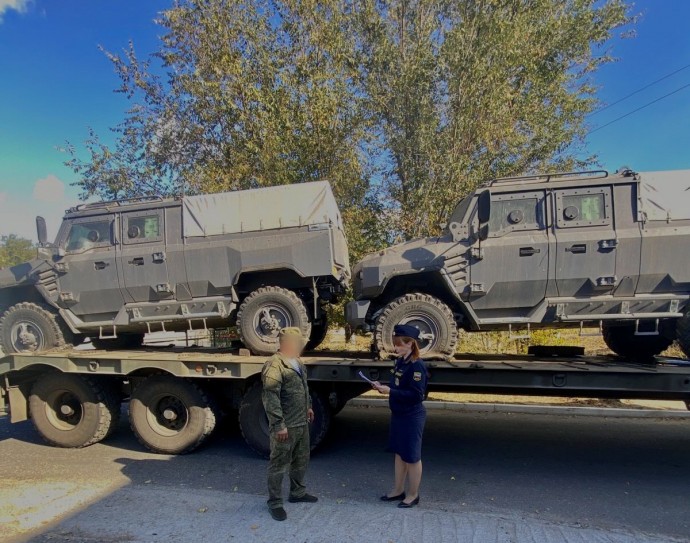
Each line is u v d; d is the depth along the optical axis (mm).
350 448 5969
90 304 6543
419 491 4531
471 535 3535
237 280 6066
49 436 6199
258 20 11320
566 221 5309
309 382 5586
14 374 6379
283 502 4180
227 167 12273
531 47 11867
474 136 11219
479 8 10766
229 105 10992
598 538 3518
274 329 5820
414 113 11172
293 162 11109
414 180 11320
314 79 10938
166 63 12469
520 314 5520
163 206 6414
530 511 4078
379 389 4168
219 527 3689
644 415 7480
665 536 3582
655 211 5160
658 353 6242
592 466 5305
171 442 5715
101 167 13211
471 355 6613
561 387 4723
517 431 6719
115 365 5820
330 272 5906
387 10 12461
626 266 5102
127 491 4520
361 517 3859
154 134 13219
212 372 5500
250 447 5543
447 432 6668
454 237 5598
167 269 6219
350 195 12219
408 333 4094
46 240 6629
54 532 3641
